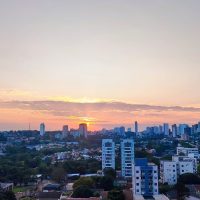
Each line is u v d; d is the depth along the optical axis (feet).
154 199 475.31
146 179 515.09
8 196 495.00
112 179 606.14
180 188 544.62
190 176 605.73
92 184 575.79
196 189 556.92
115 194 485.56
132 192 533.14
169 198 512.22
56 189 617.62
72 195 509.76
